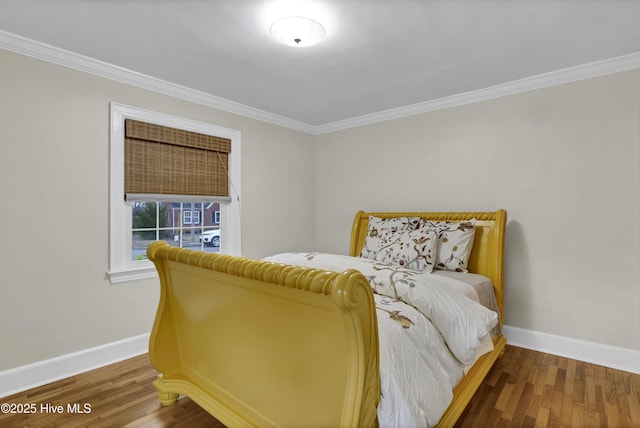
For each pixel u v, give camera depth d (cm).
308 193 408
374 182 364
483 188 292
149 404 189
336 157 397
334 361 115
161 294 190
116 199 248
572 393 200
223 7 170
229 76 259
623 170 232
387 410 115
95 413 180
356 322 103
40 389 205
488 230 271
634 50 219
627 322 232
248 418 146
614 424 171
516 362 243
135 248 266
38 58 212
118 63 237
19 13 177
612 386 208
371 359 111
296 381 127
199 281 168
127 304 253
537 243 266
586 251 246
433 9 172
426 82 272
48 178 217
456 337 157
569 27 190
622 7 171
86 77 233
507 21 183
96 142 238
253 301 141
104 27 190
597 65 237
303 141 402
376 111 351
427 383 132
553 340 259
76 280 229
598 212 241
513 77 263
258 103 325
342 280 101
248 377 147
